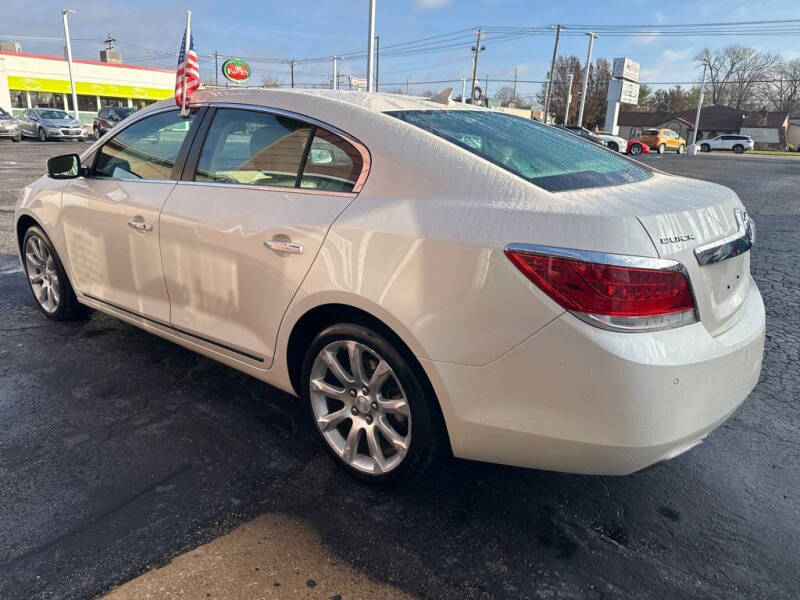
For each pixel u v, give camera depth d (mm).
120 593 1904
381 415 2389
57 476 2500
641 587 2006
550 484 2557
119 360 3641
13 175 12750
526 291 1883
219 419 3000
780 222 9188
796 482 2605
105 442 2766
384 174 2285
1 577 1953
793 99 81625
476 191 2092
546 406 1922
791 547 2205
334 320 2479
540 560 2115
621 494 2500
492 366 1975
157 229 3004
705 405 1944
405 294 2098
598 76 74000
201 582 1962
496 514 2354
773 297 5281
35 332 4043
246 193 2670
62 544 2113
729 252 2076
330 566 2057
